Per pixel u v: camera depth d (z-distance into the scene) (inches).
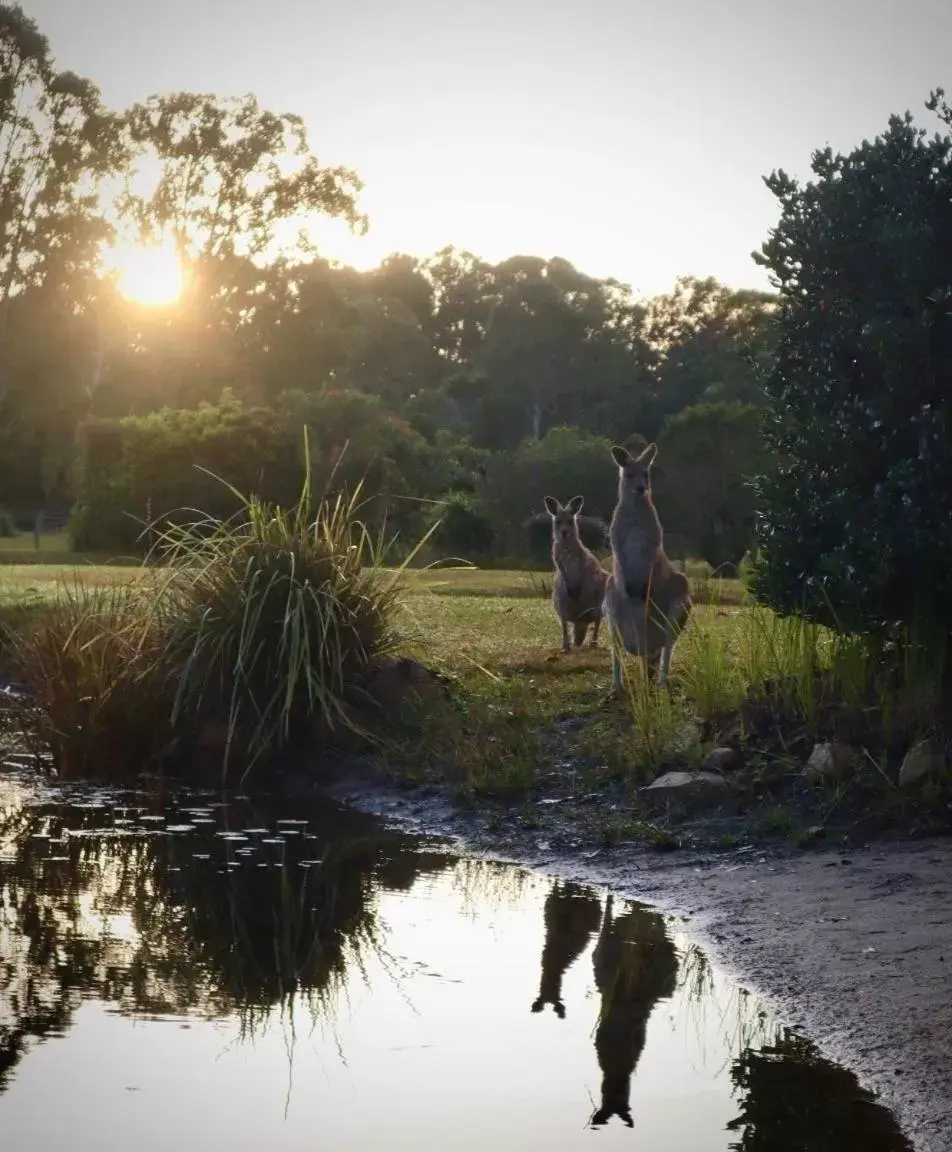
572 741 351.3
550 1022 186.4
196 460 1263.5
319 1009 188.9
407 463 1437.0
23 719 391.5
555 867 275.3
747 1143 148.1
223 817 314.7
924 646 301.1
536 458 1565.0
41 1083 159.6
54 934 220.7
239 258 2208.4
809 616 318.7
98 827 302.5
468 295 4010.8
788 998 197.3
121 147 2063.2
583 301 3491.6
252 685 362.3
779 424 323.9
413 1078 164.9
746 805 296.0
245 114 2140.7
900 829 276.2
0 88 1953.7
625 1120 153.7
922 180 297.7
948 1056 170.7
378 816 318.3
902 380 297.1
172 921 230.4
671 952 220.1
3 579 676.7
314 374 2436.0
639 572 375.9
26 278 2055.9
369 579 391.2
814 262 311.9
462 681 399.5
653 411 3075.8
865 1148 147.7
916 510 288.4
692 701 361.7
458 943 223.5
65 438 2268.7
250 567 366.9
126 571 736.3
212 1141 144.6
